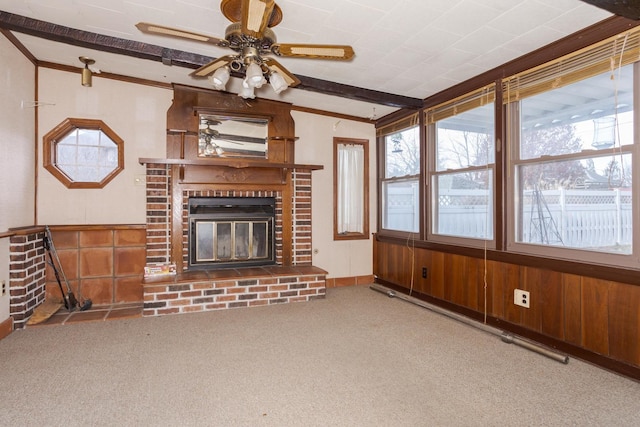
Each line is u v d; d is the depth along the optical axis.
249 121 4.43
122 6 2.59
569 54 2.68
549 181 2.91
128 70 3.83
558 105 2.82
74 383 2.25
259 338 3.02
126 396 2.11
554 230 2.88
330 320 3.49
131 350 2.77
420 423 1.86
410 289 4.38
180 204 4.11
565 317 2.70
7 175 3.14
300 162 4.76
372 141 5.17
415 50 2.97
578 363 2.55
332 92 3.77
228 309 3.85
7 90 3.12
